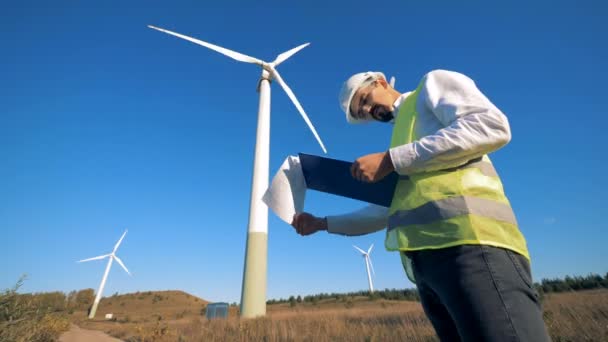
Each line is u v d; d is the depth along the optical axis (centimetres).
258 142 2261
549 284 2009
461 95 148
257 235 2002
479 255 123
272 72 2402
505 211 138
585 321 607
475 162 149
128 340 1586
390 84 242
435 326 168
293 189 198
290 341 992
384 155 148
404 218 150
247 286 1889
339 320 1368
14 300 731
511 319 112
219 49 2322
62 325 1647
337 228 237
